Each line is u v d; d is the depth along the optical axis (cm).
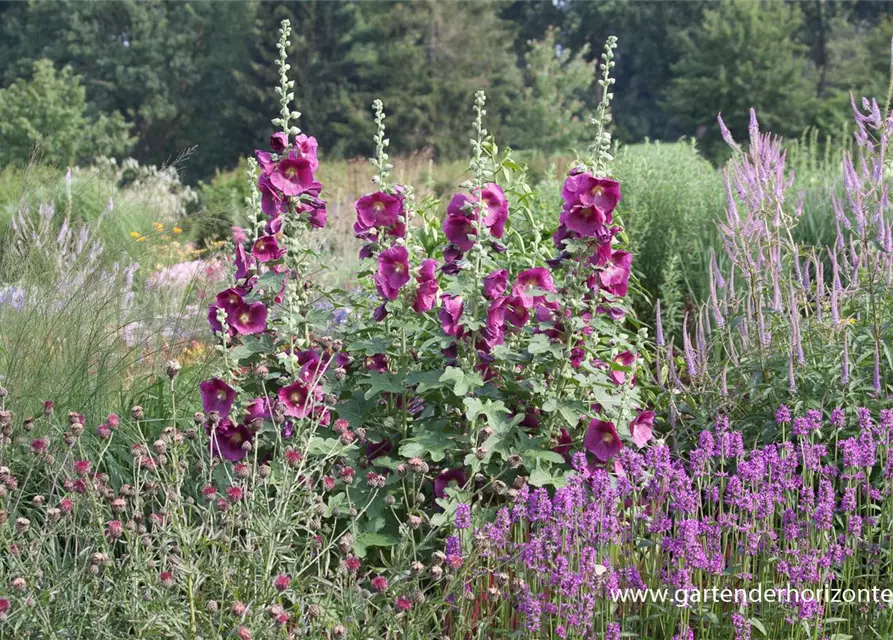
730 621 325
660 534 341
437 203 474
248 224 736
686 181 884
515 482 340
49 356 456
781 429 421
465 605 320
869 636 329
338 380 398
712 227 827
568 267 387
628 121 4722
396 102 3741
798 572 312
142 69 4322
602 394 381
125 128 4003
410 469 355
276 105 3959
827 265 646
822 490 329
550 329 388
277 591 282
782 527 354
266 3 3978
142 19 4425
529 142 3412
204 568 285
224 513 299
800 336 433
